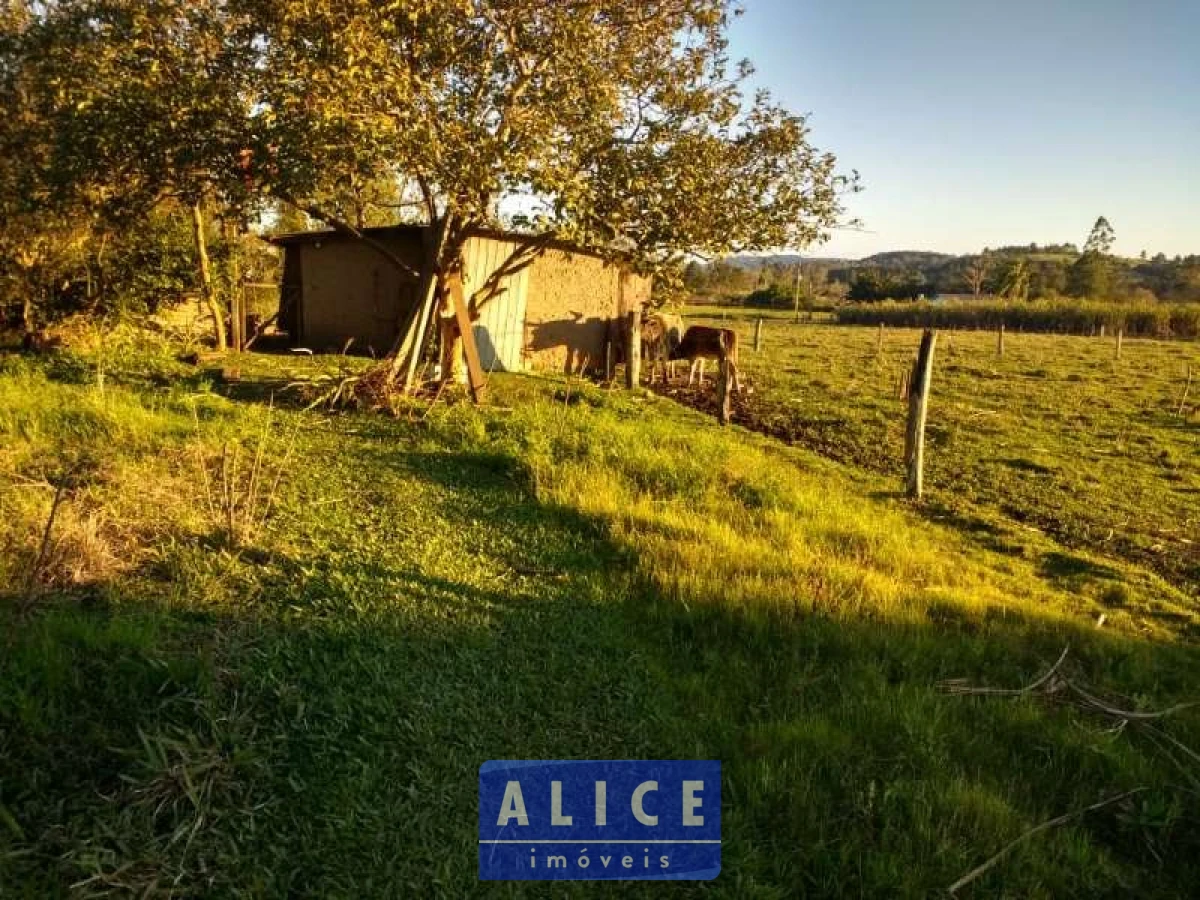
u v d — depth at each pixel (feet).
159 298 49.57
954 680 14.52
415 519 19.66
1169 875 10.29
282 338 63.41
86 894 7.82
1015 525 27.84
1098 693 14.88
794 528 22.33
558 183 27.73
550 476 24.02
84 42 33.01
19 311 44.16
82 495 17.28
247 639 12.62
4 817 8.41
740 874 9.25
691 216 32.94
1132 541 27.04
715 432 39.52
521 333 54.29
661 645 14.79
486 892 8.70
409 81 26.66
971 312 155.22
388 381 33.45
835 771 11.23
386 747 10.75
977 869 9.41
